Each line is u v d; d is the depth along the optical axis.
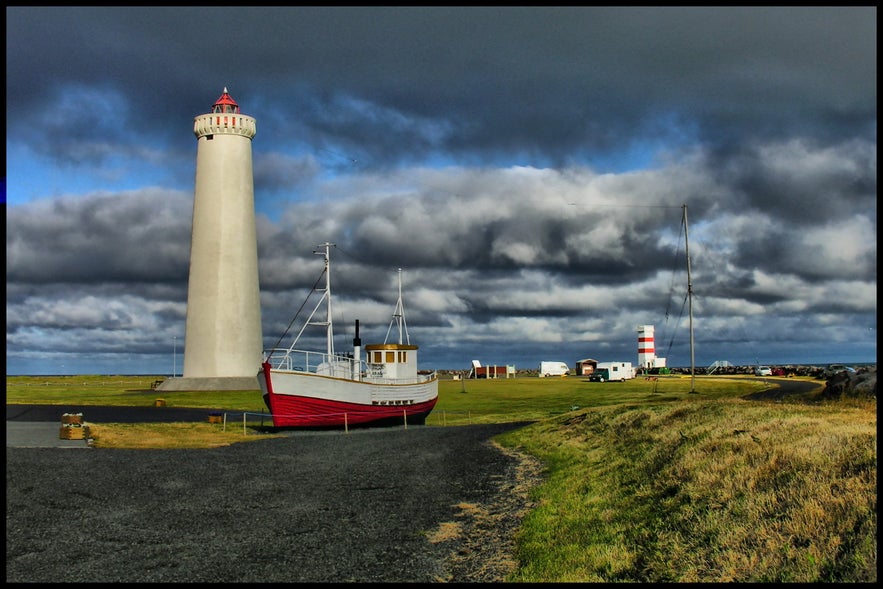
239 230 110.44
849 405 28.27
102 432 42.19
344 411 53.66
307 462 31.67
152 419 60.53
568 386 111.12
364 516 21.03
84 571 15.80
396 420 58.16
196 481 26.25
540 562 16.42
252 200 113.44
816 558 12.84
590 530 18.34
